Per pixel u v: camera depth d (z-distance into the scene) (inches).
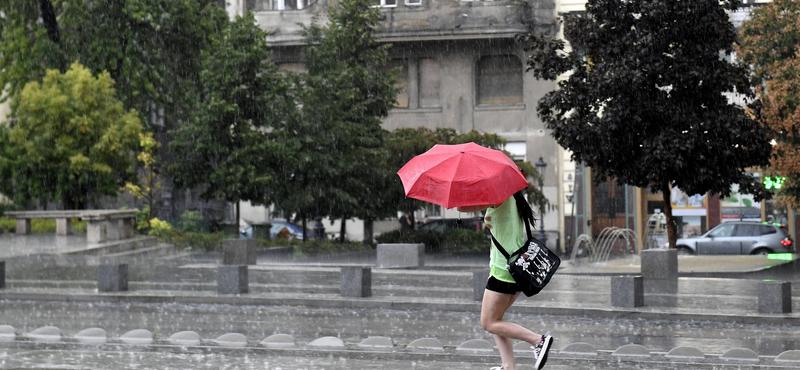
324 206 1726.1
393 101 1817.2
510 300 408.8
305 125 1705.2
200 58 1942.7
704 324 745.0
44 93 1699.1
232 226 2042.3
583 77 1219.2
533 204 1846.7
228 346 597.9
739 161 1186.6
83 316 812.6
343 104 1734.7
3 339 636.7
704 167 1171.3
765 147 1185.4
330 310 852.0
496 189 391.9
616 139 1189.1
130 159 1760.6
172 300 906.1
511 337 410.0
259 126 1764.3
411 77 2090.3
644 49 1143.0
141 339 632.4
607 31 1200.2
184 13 1950.1
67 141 1691.7
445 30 2018.9
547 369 509.0
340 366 512.1
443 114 2074.3
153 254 1508.4
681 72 1151.0
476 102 2069.4
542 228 1921.8
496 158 401.4
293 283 1037.8
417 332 698.2
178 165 1739.7
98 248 1430.9
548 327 727.1
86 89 1722.4
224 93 1717.5
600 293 927.7
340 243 1745.8
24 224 1685.5
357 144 1748.3
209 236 1663.4
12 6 1915.6
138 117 1802.4
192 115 1740.9
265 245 1649.9
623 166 1213.1
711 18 1149.1
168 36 1964.8
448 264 1439.5
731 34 1176.2
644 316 773.9
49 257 1339.8
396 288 988.6
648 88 1168.8
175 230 1668.3
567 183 2004.2
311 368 505.4
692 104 1175.0
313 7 2089.1
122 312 844.0
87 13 1895.9
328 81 1731.1
